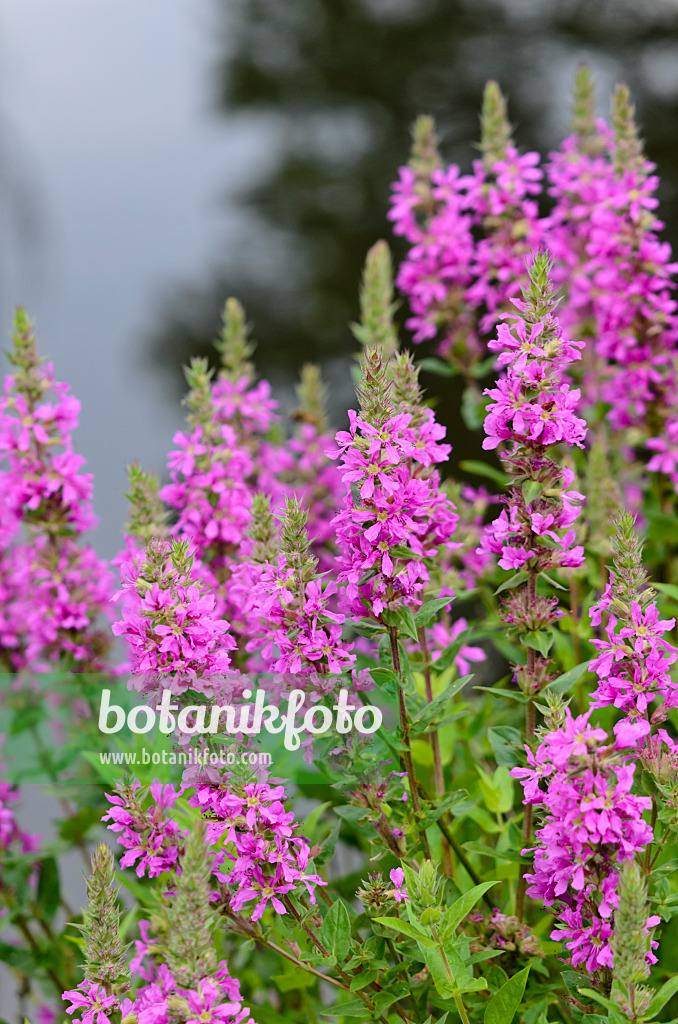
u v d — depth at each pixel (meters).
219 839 1.54
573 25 4.25
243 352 1.89
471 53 4.48
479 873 1.68
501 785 1.69
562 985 1.59
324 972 1.62
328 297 4.22
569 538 1.56
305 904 1.56
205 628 1.53
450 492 1.77
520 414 1.53
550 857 1.50
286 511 1.55
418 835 1.58
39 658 1.80
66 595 1.76
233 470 1.73
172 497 1.73
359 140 4.68
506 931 1.58
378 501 1.53
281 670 1.55
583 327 1.92
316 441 1.90
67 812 1.88
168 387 3.70
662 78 4.10
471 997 1.57
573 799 1.48
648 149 3.85
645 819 1.54
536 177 1.88
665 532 1.81
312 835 1.69
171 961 1.47
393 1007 1.59
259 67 4.73
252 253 4.41
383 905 1.55
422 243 1.92
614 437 1.92
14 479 1.75
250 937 1.55
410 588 1.54
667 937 1.64
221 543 1.72
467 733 1.76
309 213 4.48
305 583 1.55
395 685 1.56
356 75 4.61
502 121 1.90
